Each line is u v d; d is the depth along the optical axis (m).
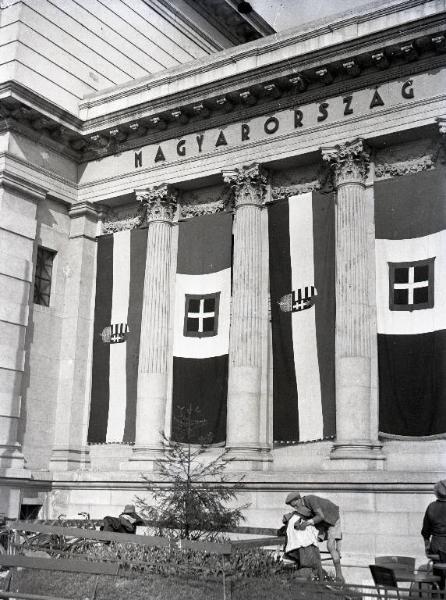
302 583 14.19
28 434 31.08
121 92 33.25
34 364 31.78
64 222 34.06
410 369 24.80
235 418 27.53
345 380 25.34
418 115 25.72
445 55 25.44
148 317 30.77
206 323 29.77
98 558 16.33
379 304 25.80
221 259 30.08
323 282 27.05
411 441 24.67
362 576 21.81
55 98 33.19
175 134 31.70
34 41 32.66
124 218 34.19
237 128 30.03
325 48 26.75
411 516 22.55
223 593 13.56
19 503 29.30
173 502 21.80
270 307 28.66
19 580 15.53
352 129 27.05
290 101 28.64
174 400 29.64
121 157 33.38
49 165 33.12
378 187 26.58
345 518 23.50
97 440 31.55
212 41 42.66
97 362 32.50
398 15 26.56
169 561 15.63
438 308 24.67
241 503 25.61
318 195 27.78
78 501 29.83
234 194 30.23
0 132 31.73
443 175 25.45
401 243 25.83
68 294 33.53
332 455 24.91
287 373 27.06
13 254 30.98
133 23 37.75
